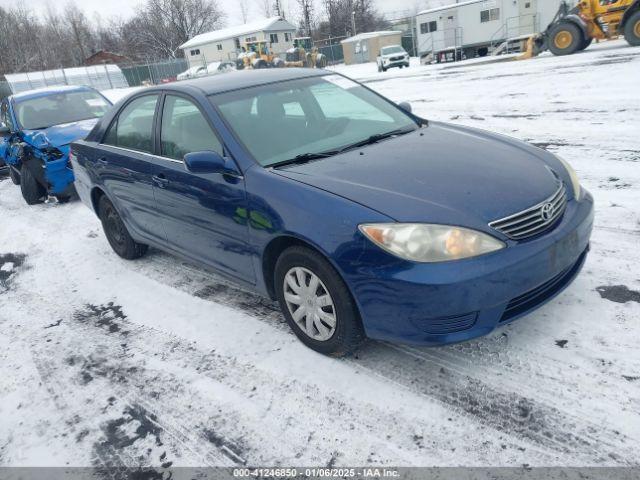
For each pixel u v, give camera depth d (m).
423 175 2.85
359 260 2.55
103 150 4.53
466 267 2.41
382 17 68.06
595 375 2.57
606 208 4.48
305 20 68.94
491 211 2.56
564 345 2.81
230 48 55.03
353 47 49.00
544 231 2.66
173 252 4.12
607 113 7.50
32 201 7.67
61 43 74.56
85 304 4.23
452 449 2.28
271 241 2.98
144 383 3.07
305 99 3.81
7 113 8.10
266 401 2.75
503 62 18.25
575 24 16.45
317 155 3.21
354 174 2.90
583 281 3.39
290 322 3.15
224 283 4.18
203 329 3.55
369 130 3.66
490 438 2.30
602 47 17.16
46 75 48.97
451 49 28.36
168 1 73.62
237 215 3.14
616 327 2.89
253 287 3.36
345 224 2.59
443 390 2.63
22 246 5.95
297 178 2.91
